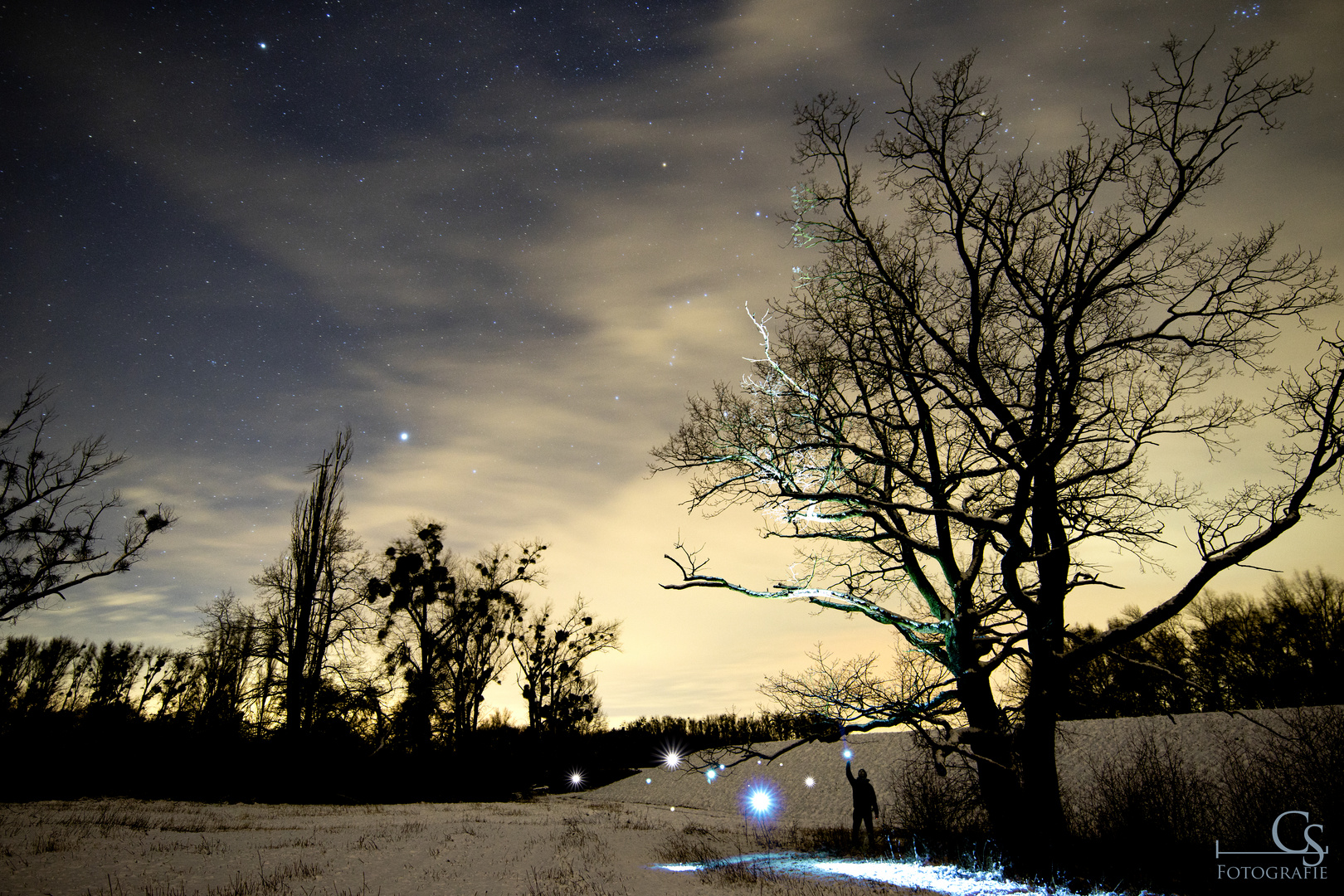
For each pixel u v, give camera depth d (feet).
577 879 41.22
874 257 49.14
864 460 49.01
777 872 44.47
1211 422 43.80
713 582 49.37
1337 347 36.96
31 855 41.93
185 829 58.80
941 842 50.24
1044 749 41.65
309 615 108.27
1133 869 40.70
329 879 39.22
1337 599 95.71
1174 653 97.96
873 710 43.73
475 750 132.77
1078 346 45.98
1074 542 46.78
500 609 142.00
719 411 49.80
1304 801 41.96
